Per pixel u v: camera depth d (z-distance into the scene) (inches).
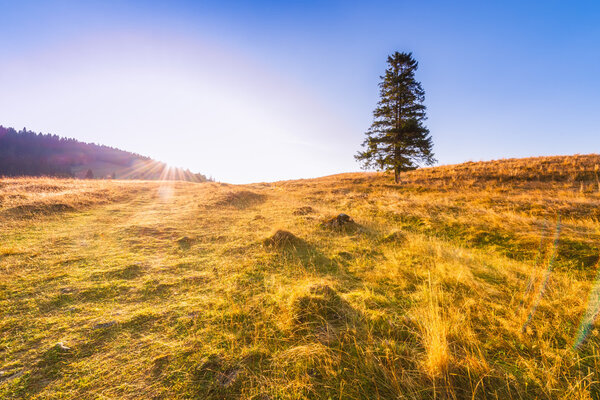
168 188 811.4
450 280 157.2
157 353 94.7
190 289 151.9
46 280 158.6
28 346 98.1
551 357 88.4
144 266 188.7
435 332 94.0
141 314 122.0
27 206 362.9
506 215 337.4
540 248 220.1
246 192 713.6
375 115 966.4
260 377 82.7
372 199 543.2
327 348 93.9
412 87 937.5
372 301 131.6
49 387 79.7
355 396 75.5
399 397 74.6
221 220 372.2
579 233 242.8
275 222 355.3
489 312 119.7
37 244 228.8
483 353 91.9
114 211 422.6
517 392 75.5
